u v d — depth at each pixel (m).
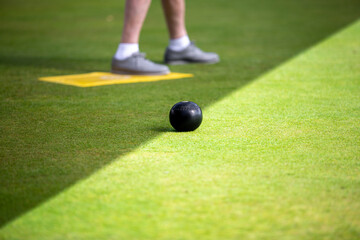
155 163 2.80
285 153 2.96
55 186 2.48
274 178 2.56
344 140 3.22
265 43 8.68
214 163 2.79
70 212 2.20
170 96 4.68
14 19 13.55
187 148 3.07
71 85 5.24
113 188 2.45
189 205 2.25
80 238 1.97
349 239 1.95
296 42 8.70
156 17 13.71
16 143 3.20
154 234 1.99
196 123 3.42
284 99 4.51
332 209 2.20
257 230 2.02
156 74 5.87
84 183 2.52
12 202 2.30
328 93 4.74
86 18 13.64
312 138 3.27
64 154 2.97
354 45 8.12
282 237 1.96
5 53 7.82
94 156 2.93
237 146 3.11
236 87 5.11
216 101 4.46
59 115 3.95
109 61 7.03
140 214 2.17
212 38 9.44
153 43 8.95
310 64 6.50
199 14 14.12
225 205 2.25
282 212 2.18
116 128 3.55
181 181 2.53
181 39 6.82
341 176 2.58
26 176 2.62
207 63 6.84
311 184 2.48
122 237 1.97
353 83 5.22
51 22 12.74
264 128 3.53
